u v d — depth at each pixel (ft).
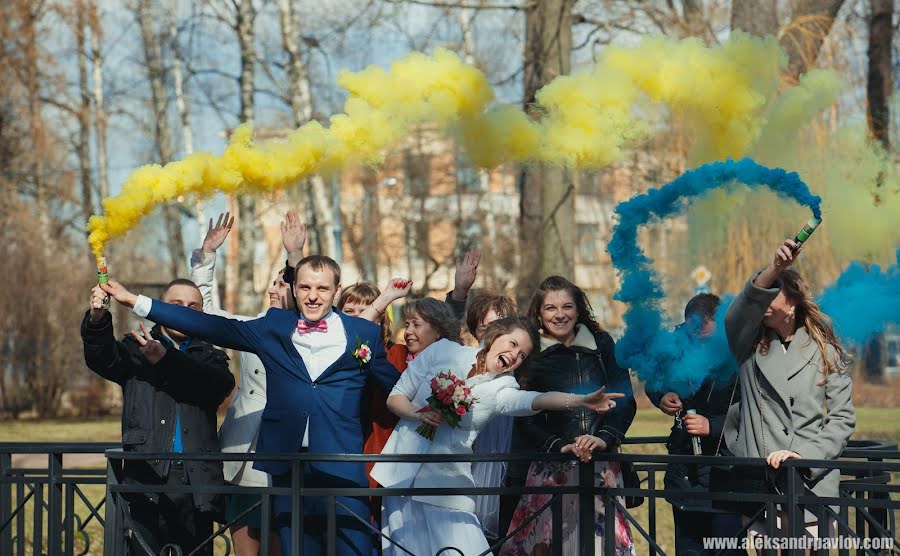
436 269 102.94
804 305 17.98
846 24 47.01
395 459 17.70
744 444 18.19
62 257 91.97
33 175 90.02
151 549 20.38
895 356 65.46
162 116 95.76
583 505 18.45
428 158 97.14
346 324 19.24
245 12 78.64
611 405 17.31
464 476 18.81
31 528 33.86
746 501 18.15
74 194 94.73
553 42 49.37
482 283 94.22
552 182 50.62
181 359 20.18
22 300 87.81
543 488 18.28
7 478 20.90
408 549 18.84
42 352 89.97
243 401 21.66
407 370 19.20
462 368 18.81
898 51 54.65
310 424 18.85
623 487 19.97
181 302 20.86
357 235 106.11
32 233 88.84
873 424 55.36
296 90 76.43
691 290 40.29
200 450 20.71
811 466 16.78
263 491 18.29
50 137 90.99
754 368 18.04
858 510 19.93
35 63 86.99
